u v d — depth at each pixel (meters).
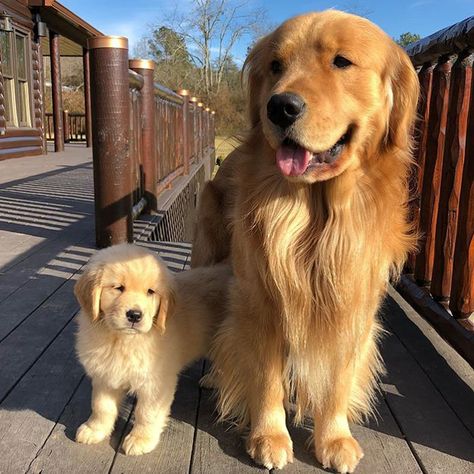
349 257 0.83
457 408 0.96
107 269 0.85
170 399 0.86
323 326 0.84
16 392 0.96
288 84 0.79
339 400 0.85
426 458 0.82
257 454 0.81
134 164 2.31
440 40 1.16
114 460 0.80
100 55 1.71
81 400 0.94
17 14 4.96
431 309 1.19
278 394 0.87
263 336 0.86
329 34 0.82
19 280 1.54
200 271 1.09
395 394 1.00
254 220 0.85
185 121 4.23
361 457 0.82
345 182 0.82
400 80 0.88
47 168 4.54
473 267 1.03
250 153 0.90
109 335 0.83
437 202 1.30
